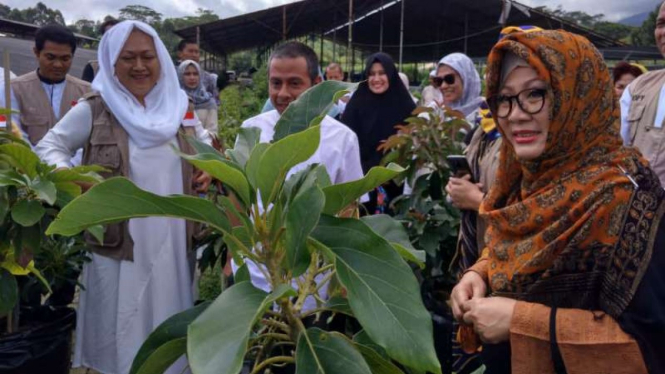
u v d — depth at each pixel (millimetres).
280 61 2652
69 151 2879
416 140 2984
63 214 1070
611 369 1492
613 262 1512
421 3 24578
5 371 2725
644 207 1520
